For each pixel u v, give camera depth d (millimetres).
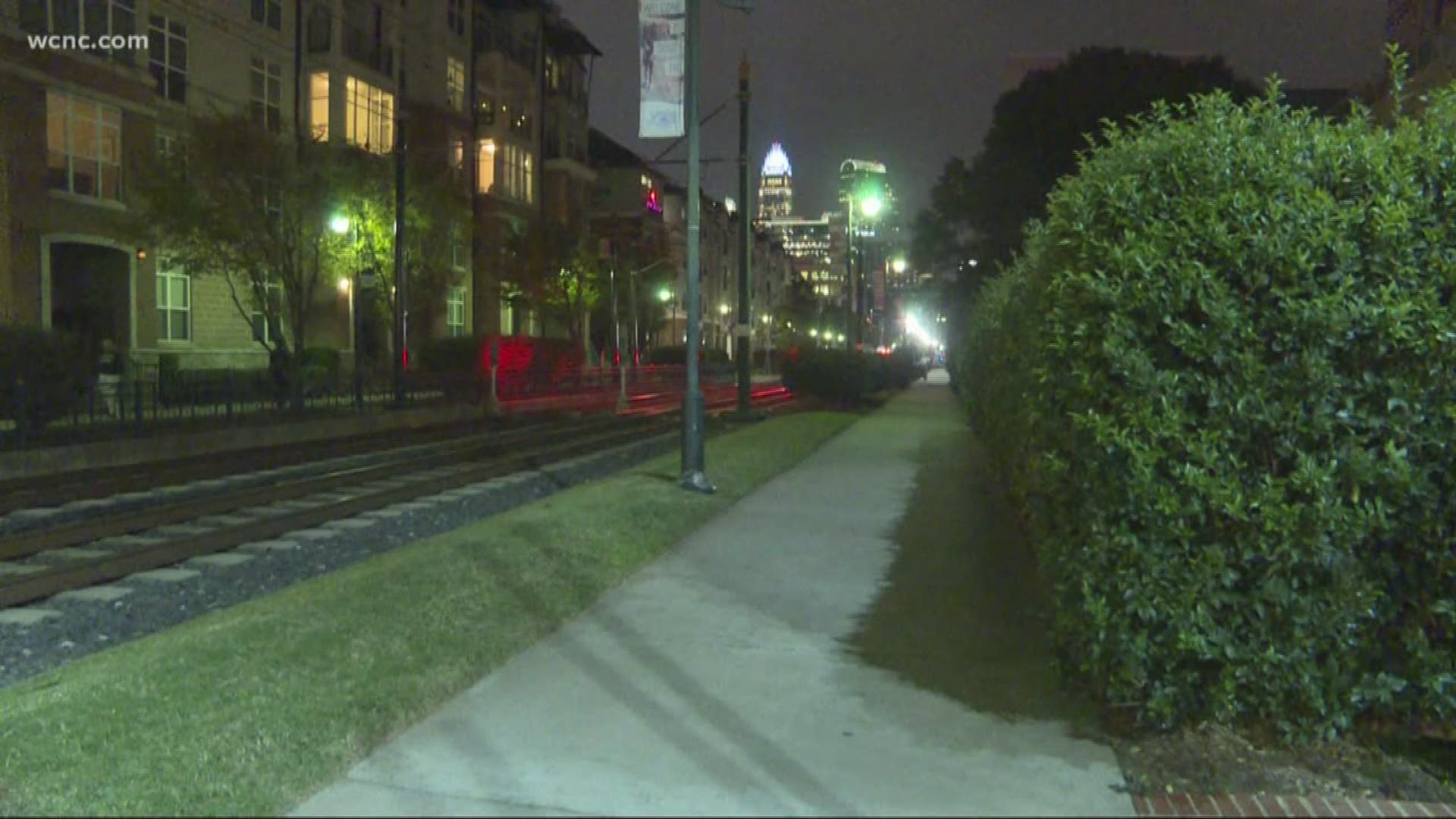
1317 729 5234
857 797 4715
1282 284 5219
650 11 14375
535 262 49750
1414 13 25609
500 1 57406
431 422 31734
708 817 4496
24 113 27531
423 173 34438
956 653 6965
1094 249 5543
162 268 30750
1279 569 5125
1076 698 6043
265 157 27172
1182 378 5250
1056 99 30609
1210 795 4859
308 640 6840
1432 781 5168
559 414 36844
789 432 23984
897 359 55125
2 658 7719
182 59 34312
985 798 4734
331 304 42000
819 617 7898
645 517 11875
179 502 14953
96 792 4633
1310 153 5445
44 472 17969
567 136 63188
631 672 6492
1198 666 5309
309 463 19734
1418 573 5234
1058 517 5855
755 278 111125
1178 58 31422
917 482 15977
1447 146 5332
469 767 4988
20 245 27453
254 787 4660
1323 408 5062
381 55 45344
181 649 6664
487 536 10461
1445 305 5195
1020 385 9484
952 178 33031
